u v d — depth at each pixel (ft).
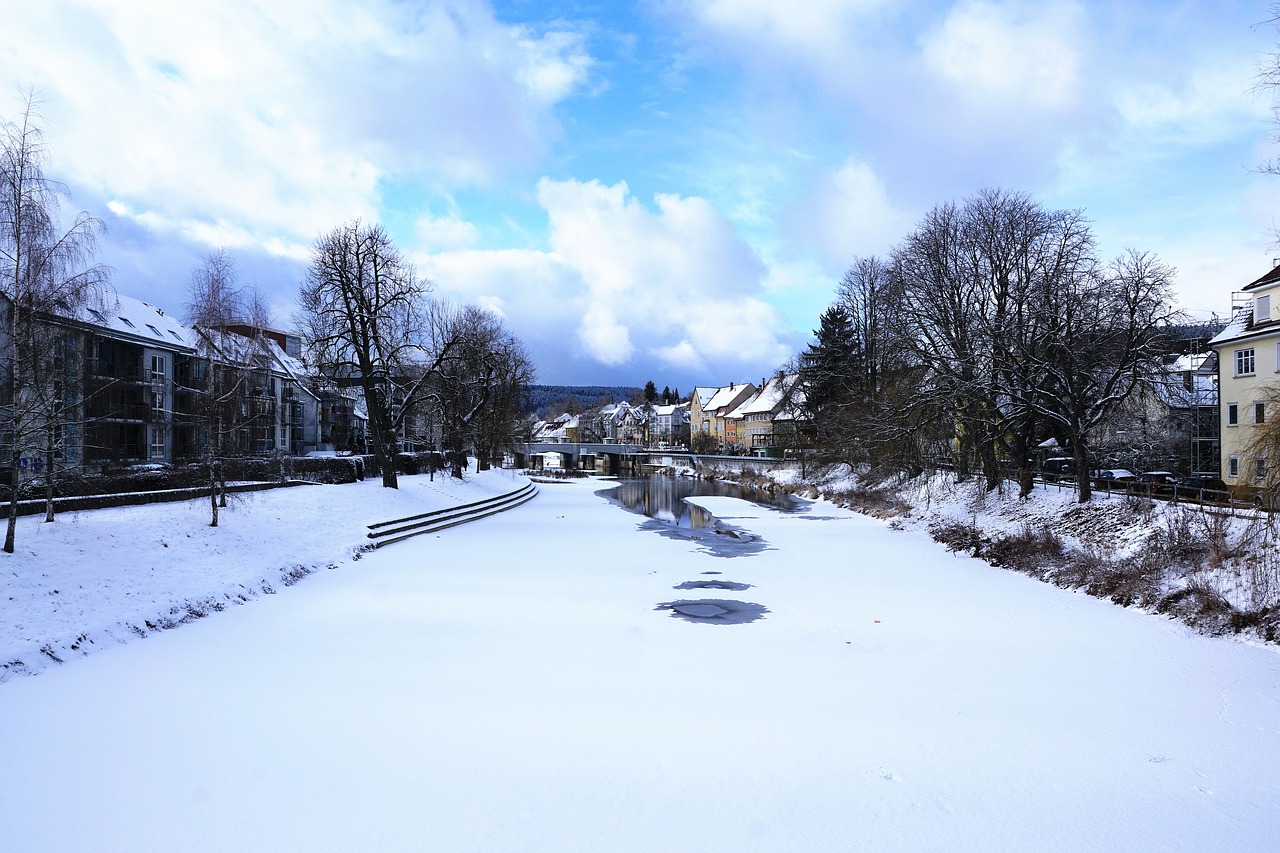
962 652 44.91
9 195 48.67
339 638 47.09
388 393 136.26
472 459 298.35
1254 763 29.40
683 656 43.55
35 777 26.96
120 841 22.74
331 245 118.32
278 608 55.93
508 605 57.52
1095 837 23.65
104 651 43.16
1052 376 96.58
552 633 48.78
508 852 22.30
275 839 22.93
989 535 96.68
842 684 38.60
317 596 60.70
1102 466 136.15
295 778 27.14
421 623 51.37
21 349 49.01
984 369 102.94
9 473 70.13
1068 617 54.49
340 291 119.85
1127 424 115.44
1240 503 66.90
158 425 129.59
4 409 47.80
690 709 34.71
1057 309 94.79
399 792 26.12
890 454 131.03
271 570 65.72
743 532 110.32
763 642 46.91
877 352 177.27
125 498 74.79
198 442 83.30
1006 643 47.03
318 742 30.45
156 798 25.49
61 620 43.50
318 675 39.29
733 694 36.88
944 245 114.73
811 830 23.81
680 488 228.22
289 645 45.32
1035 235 107.24
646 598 60.49
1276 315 106.93
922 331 117.70
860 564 79.30
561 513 144.56
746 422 405.80
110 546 55.47
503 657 43.06
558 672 40.16
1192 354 149.79
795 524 123.03
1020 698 36.65
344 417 220.84
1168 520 70.49
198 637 47.06
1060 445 125.18
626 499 183.32
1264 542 56.24
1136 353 93.97
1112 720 33.86
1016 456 111.24
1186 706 35.73
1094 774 28.25
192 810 24.68
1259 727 33.17
